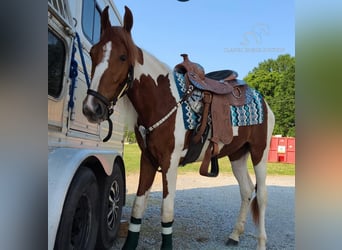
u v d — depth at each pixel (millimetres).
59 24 1884
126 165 10195
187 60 2725
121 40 2004
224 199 5578
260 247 2838
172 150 2348
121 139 3984
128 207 4750
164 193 2336
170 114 2348
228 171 10281
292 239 3381
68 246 1688
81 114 2375
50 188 1563
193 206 4914
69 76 2078
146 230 3469
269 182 8227
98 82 1909
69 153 1818
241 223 3215
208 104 2551
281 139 13625
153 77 2336
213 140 2547
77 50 2273
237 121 2793
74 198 1738
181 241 3172
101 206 2418
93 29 2812
